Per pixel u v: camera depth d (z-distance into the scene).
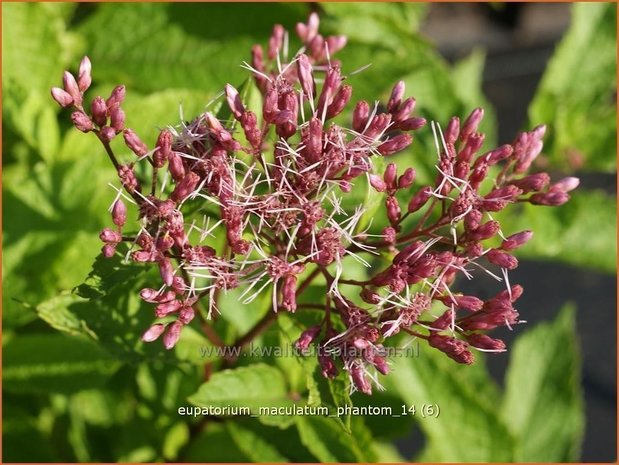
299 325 0.28
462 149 0.27
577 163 0.39
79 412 0.37
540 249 0.37
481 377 0.38
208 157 0.26
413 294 0.26
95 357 0.32
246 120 0.26
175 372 0.33
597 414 0.63
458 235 0.28
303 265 0.26
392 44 0.38
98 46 0.37
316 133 0.25
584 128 0.40
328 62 0.28
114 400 0.37
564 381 0.39
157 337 0.27
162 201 0.26
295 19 0.36
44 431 0.37
